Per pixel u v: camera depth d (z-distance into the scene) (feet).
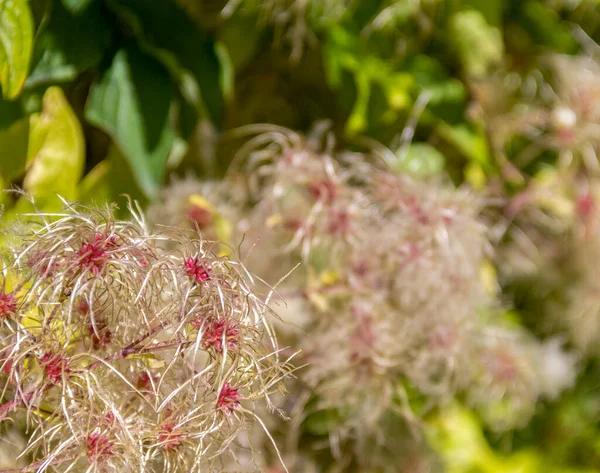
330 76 1.65
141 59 1.47
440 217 1.47
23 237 1.21
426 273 1.44
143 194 1.48
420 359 1.47
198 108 1.52
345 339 1.43
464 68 1.75
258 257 1.46
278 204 1.47
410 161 1.66
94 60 1.43
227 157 1.63
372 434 1.54
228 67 1.52
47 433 1.16
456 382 1.58
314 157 1.50
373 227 1.47
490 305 1.65
